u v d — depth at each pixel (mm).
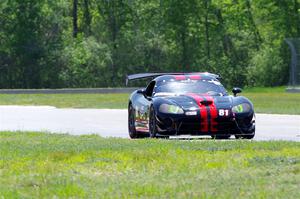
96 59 192375
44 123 59562
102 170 25047
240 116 40500
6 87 192125
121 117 66250
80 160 27438
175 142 34562
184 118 40188
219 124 40344
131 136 46594
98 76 193250
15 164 26719
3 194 19984
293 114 68250
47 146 33344
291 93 134000
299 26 193375
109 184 21625
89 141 36125
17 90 151625
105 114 70875
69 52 191875
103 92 149125
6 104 98062
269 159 26453
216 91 43688
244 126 40656
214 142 34250
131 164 26266
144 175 23656
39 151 31016
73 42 195625
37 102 101750
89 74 192625
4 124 58844
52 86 192000
